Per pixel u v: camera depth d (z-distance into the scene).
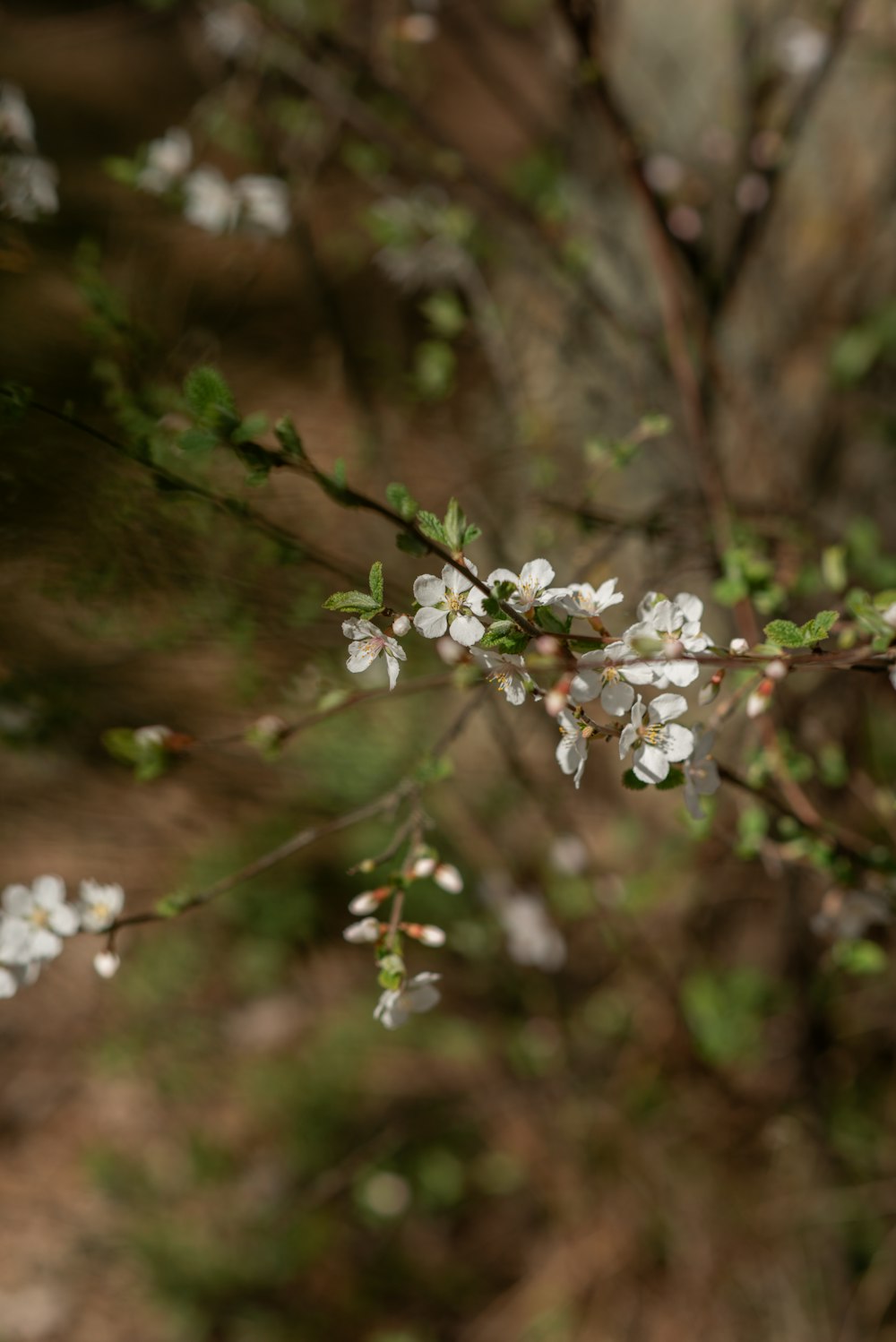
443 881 0.69
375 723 1.15
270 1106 1.33
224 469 0.80
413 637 0.94
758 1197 1.17
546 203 1.07
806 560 0.98
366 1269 1.24
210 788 1.17
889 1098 1.21
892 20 1.11
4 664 0.89
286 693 0.95
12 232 0.81
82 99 2.08
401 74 1.23
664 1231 1.18
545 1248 1.24
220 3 1.03
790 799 0.79
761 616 0.99
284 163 1.08
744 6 1.13
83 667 0.95
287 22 1.05
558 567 1.02
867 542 0.93
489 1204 1.28
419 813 0.70
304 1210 1.22
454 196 1.14
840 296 1.22
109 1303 1.21
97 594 0.80
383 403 1.16
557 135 1.37
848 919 0.77
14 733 0.91
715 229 1.20
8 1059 1.38
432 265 1.10
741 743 1.08
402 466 1.14
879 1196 1.15
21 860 1.31
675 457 1.15
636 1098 1.20
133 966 1.36
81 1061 1.37
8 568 0.82
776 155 0.99
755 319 1.26
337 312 1.12
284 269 1.29
